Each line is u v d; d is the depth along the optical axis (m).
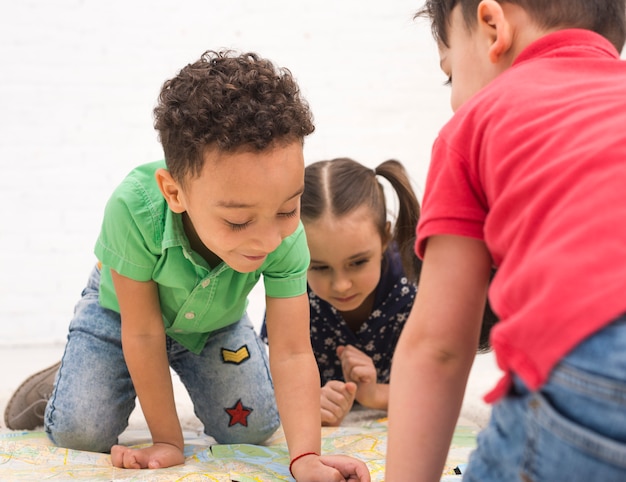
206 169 0.97
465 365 0.79
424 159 2.92
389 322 1.58
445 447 0.79
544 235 0.65
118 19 2.79
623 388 0.58
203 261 1.16
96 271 1.39
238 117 0.96
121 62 2.79
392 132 2.92
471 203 0.76
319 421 1.13
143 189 1.14
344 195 1.42
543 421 0.63
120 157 2.78
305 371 1.14
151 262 1.14
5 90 2.73
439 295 0.77
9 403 1.45
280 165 0.97
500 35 0.81
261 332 1.63
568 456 0.61
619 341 0.59
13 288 2.70
